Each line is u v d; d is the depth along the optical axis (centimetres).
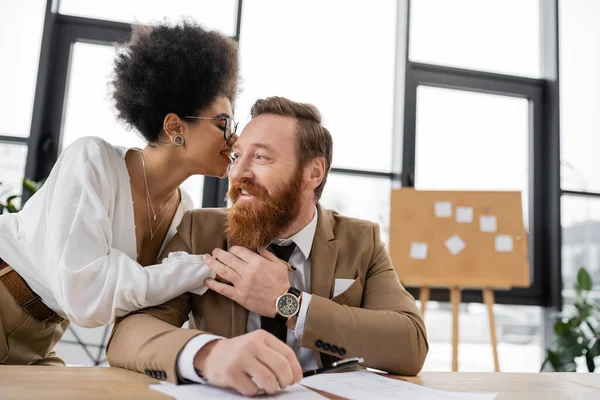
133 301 96
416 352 98
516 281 261
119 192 116
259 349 71
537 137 345
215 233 115
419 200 276
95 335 234
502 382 91
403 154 314
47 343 127
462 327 317
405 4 329
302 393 73
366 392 75
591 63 360
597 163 350
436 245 269
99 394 67
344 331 94
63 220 103
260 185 107
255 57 312
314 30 323
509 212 270
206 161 123
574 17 363
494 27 352
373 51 330
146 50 120
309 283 112
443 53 341
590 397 80
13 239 118
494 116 342
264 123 110
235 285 100
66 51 289
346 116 321
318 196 117
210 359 74
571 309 329
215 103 122
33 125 276
